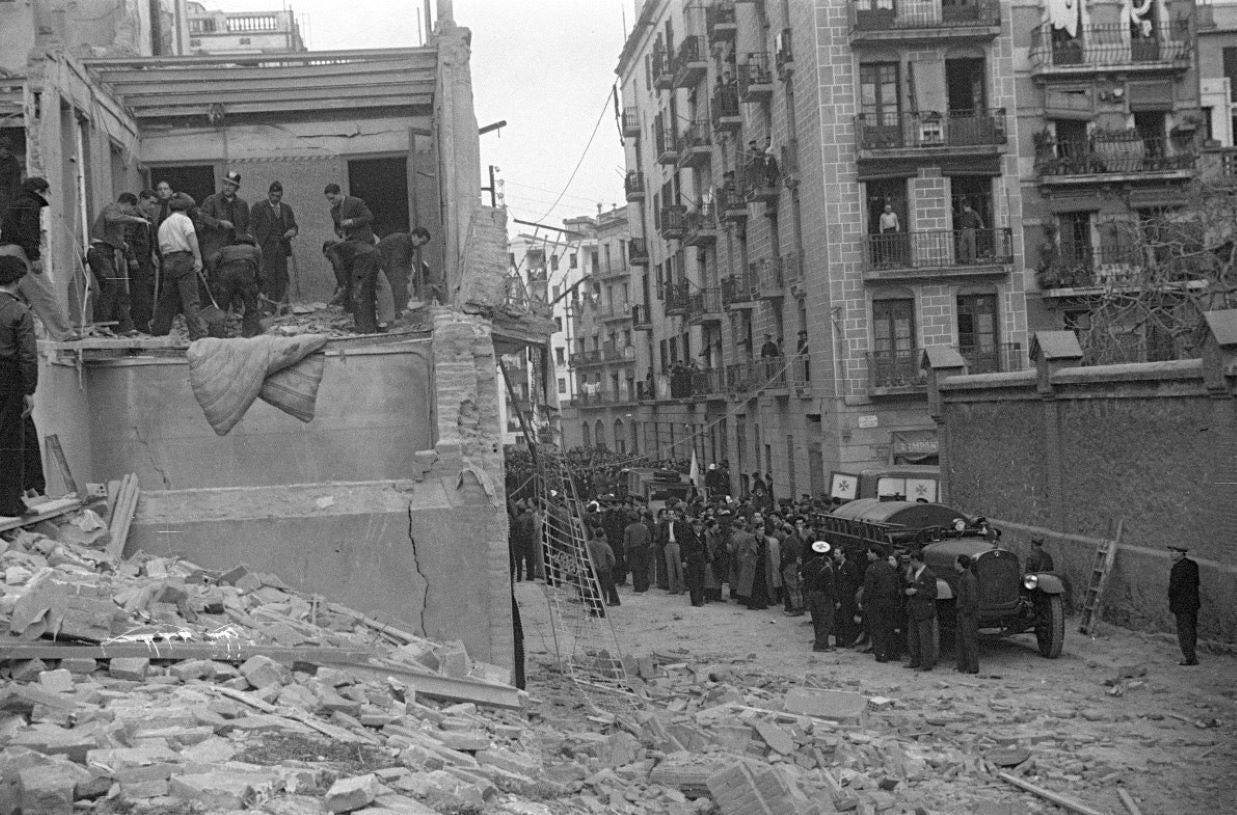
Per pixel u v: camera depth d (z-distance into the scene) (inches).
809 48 1467.8
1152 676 676.7
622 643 850.8
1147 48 1507.1
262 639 441.7
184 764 291.3
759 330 1775.3
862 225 1448.1
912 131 1445.6
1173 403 784.3
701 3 2017.7
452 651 525.3
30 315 472.4
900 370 1430.9
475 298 644.7
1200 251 1198.3
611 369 3294.8
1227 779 488.1
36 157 663.1
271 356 630.5
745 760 469.1
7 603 385.1
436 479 587.5
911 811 455.2
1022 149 1480.1
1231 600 719.7
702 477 1974.7
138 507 575.2
